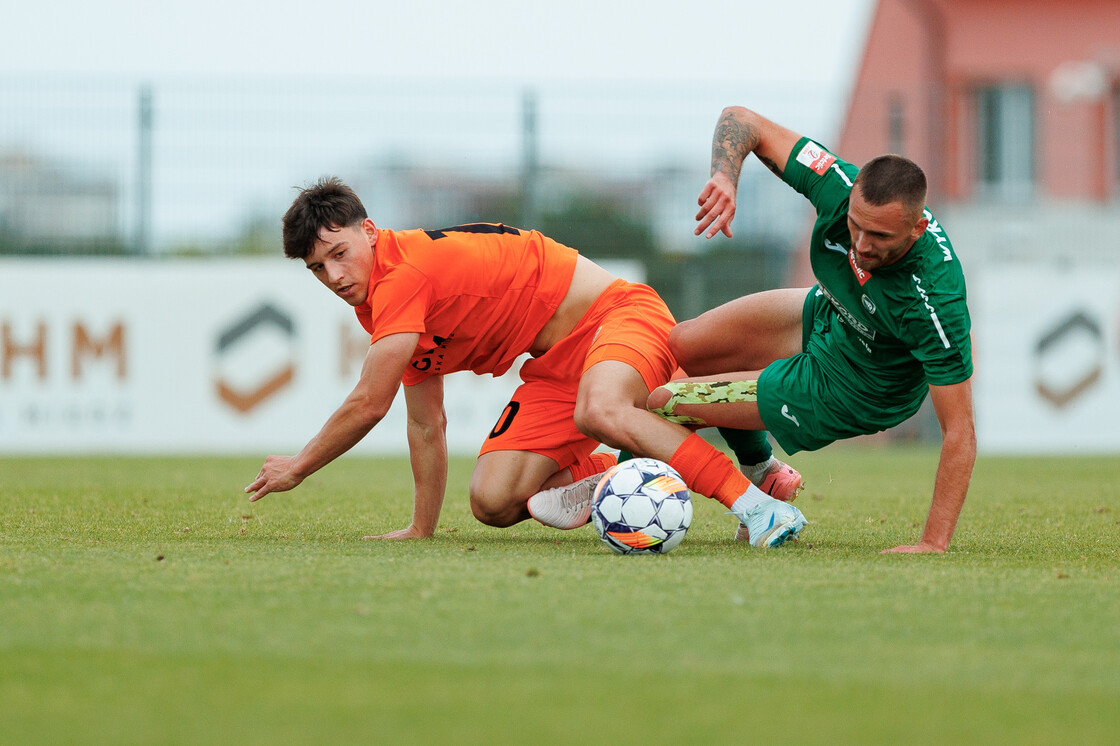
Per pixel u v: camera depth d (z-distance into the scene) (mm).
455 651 8125
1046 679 7578
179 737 6391
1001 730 6566
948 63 70125
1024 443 45094
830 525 18094
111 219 42625
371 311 15039
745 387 14891
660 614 9312
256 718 6711
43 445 42094
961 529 17594
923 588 10664
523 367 16578
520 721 6652
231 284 42312
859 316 13867
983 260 59281
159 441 42375
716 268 45469
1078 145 62906
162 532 15883
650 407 15086
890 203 12219
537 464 15953
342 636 8539
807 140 14562
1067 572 11938
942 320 12945
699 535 16484
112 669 7688
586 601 9812
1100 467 36188
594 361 15336
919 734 6484
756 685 7371
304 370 42438
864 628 8930
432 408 15844
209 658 7934
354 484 27672
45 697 7102
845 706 6961
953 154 64000
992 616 9422
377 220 43000
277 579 10836
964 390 13305
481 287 15242
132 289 42219
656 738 6371
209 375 42375
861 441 49438
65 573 11180
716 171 14609
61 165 42312
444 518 19203
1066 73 68375
